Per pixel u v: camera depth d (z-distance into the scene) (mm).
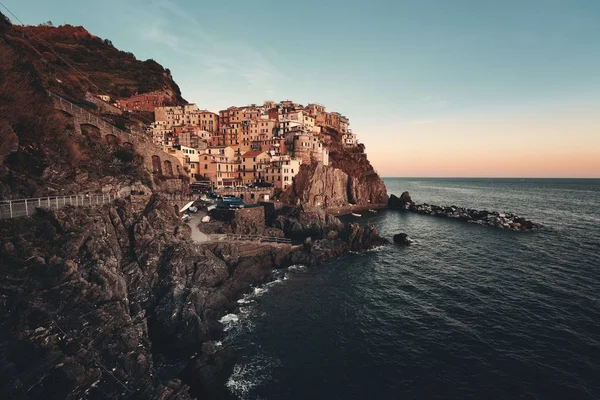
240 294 42000
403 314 37062
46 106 41000
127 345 23594
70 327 20984
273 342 31500
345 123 176000
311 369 27359
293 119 133000
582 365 26859
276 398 24047
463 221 102375
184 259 38750
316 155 119500
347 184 129875
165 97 136250
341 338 32188
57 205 29469
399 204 138875
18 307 19328
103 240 31250
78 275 23531
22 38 68500
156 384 23484
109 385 20344
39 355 18141
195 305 33906
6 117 32062
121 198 42406
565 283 45188
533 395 23656
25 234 24031
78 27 147500
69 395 17719
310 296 42406
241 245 51219
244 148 122625
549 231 82562
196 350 29812
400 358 28719
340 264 56062
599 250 63000
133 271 34844
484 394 23938
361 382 25703
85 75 119438
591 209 129500
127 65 146875
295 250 57656
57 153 38375
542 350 29156
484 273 50500
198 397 24062
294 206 82500
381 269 53375
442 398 23703
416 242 72750
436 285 45906
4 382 15828
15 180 29141
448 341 31203
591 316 35188
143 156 63812
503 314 36250
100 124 54750
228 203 70875
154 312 32844
